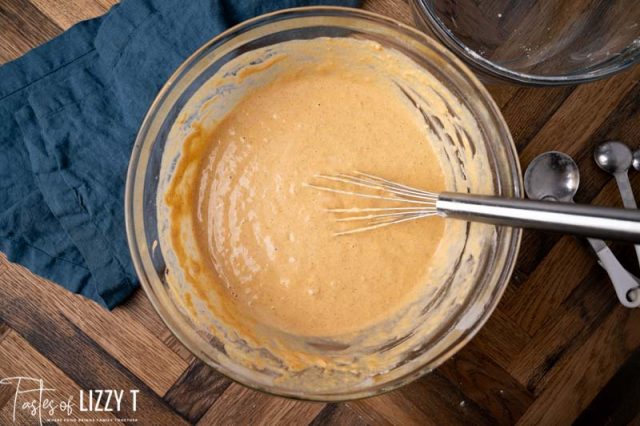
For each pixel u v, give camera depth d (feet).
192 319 1.56
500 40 1.71
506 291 1.74
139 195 1.51
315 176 1.64
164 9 1.72
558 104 1.74
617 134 1.74
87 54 1.74
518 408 1.73
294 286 1.64
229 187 1.66
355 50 1.60
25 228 1.70
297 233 1.63
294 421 1.73
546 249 1.74
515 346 1.73
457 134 1.64
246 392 1.73
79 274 1.71
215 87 1.59
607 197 1.74
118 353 1.73
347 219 1.59
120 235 1.71
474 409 1.73
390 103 1.68
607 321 1.73
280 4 1.73
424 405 1.73
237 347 1.58
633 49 1.63
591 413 1.72
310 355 1.63
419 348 1.58
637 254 1.68
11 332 1.73
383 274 1.64
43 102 1.72
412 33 1.51
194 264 1.65
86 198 1.71
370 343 1.63
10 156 1.73
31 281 1.73
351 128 1.66
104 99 1.73
